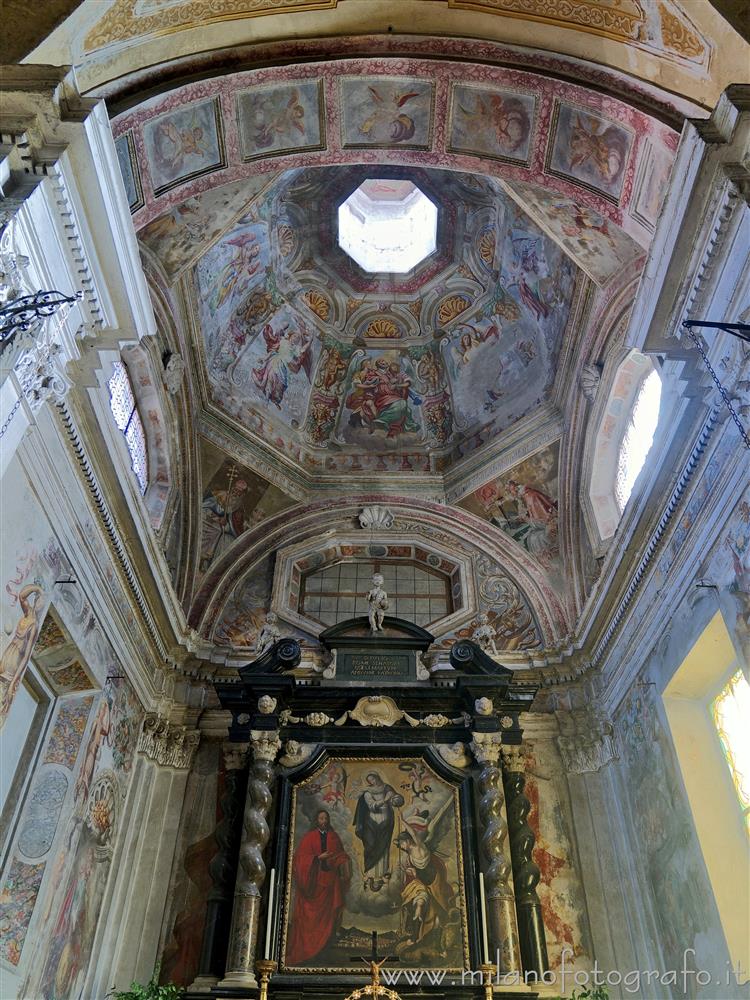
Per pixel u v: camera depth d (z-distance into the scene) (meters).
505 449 15.30
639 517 10.54
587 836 11.46
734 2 7.34
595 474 13.82
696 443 9.05
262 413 15.81
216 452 14.92
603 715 12.18
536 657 13.36
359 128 10.12
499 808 10.73
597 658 12.52
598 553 13.31
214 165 9.81
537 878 10.38
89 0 7.46
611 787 11.63
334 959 9.70
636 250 11.48
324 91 9.64
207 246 12.72
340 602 14.86
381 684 12.28
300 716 11.91
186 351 13.90
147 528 11.19
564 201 11.25
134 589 11.20
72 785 9.40
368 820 10.95
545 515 14.91
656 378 12.45
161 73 8.60
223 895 10.26
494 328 16.19
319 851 10.65
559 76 8.95
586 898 10.97
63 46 7.55
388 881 10.38
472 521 15.50
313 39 9.19
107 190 7.27
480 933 9.85
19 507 7.79
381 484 16.09
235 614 14.30
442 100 9.77
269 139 9.96
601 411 13.56
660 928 9.93
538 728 12.66
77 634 9.38
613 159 9.12
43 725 9.72
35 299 6.41
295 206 15.61
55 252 7.17
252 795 10.80
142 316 8.13
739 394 7.42
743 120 6.82
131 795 11.39
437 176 15.73
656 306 8.02
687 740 9.79
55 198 7.02
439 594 15.03
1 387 6.54
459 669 12.18
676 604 9.87
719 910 8.49
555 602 14.15
